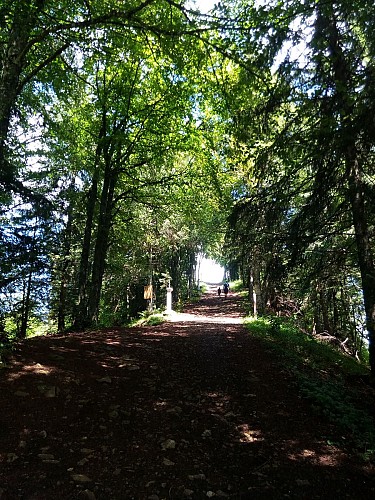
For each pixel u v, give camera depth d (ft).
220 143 45.21
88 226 44.75
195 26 19.89
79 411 17.62
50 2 25.41
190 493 12.43
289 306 68.28
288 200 25.73
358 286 45.78
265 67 20.61
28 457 13.37
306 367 30.71
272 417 19.77
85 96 46.34
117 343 32.76
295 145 22.71
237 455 15.58
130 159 55.47
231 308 94.89
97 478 12.71
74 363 23.90
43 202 32.89
